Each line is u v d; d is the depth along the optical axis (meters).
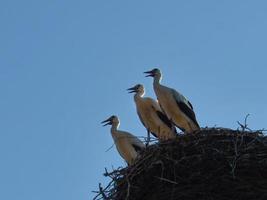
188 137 19.31
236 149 18.75
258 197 18.11
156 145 19.30
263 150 18.84
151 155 19.09
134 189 18.77
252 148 18.86
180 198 18.30
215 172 18.45
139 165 19.06
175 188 18.36
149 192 18.69
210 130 19.38
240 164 18.50
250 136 19.23
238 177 18.34
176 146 19.12
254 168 18.47
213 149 18.86
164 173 18.75
